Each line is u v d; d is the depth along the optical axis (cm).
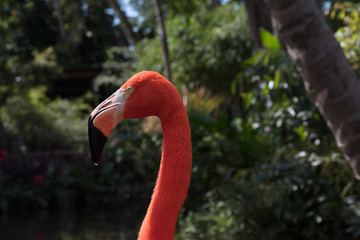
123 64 1165
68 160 945
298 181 438
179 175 113
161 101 115
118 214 700
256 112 512
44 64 1357
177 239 481
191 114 542
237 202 495
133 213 710
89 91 1683
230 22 956
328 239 454
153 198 114
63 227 579
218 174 589
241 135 520
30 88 1278
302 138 451
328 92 245
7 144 908
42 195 844
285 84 438
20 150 914
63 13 1819
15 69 1315
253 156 523
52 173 885
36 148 1046
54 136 1062
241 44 903
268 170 461
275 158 492
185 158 114
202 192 624
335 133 255
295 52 250
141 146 604
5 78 1297
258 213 503
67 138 1071
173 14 1372
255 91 486
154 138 596
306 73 249
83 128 1116
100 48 1992
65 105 1293
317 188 468
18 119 1069
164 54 691
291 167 467
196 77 930
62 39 1905
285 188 453
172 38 954
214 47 909
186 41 935
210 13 1032
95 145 111
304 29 241
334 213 463
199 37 930
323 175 475
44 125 1083
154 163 592
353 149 249
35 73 1345
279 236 486
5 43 1399
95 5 1858
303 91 453
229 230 484
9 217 689
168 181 113
